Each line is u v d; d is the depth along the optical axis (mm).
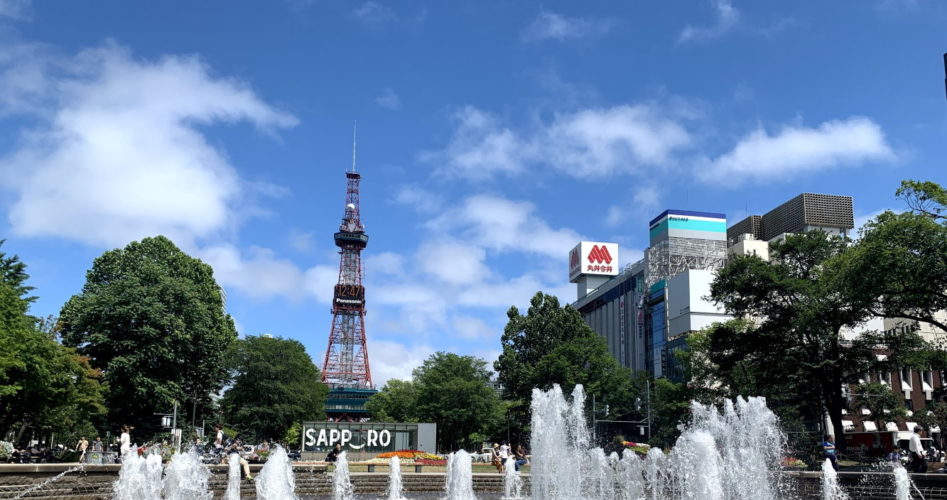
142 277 66438
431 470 44625
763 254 137625
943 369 51969
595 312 187625
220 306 85375
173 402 63969
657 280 148125
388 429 56125
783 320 55125
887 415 81250
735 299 58875
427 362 108625
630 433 103688
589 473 32281
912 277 37000
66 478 23094
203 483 25453
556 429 30188
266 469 24344
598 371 92750
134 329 62844
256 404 86375
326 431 55219
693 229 150125
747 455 29312
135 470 23688
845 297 45844
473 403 98062
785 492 28875
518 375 92875
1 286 41281
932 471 35031
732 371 64188
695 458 23203
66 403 46281
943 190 38719
